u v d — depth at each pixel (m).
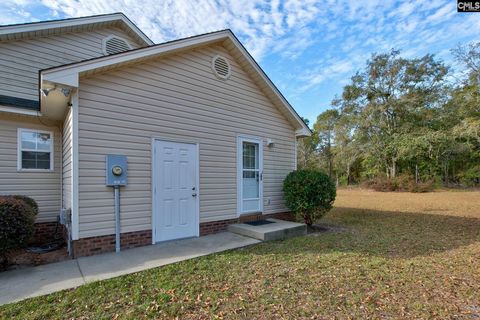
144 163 4.87
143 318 2.39
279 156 7.63
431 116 21.92
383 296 2.86
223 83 6.27
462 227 6.79
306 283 3.20
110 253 4.32
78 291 2.89
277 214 7.46
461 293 2.93
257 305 2.65
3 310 2.49
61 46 6.80
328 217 8.66
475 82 19.41
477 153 21.41
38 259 4.04
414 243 5.16
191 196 5.53
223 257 4.15
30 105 5.52
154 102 5.07
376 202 13.33
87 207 4.21
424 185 19.98
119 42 7.89
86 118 4.25
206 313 2.49
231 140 6.39
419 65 22.44
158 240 4.97
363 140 24.28
